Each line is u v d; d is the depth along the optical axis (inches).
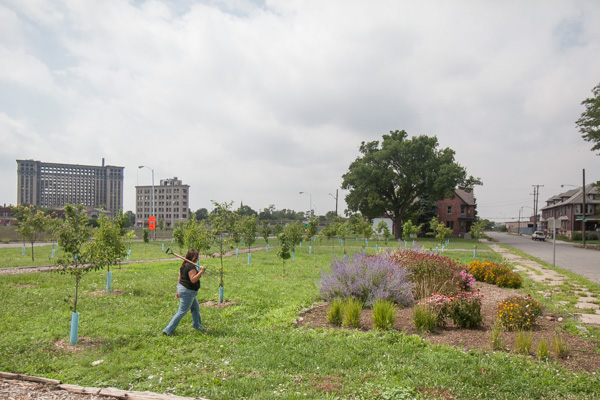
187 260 261.6
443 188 2005.4
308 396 161.9
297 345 228.4
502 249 1390.3
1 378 181.2
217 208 437.7
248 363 199.5
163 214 5300.2
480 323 287.3
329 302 359.9
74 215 273.3
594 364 205.9
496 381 177.5
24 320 284.7
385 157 2123.5
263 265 716.0
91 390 165.8
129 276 543.2
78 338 245.1
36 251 1047.6
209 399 159.3
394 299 356.2
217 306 353.7
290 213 4261.8
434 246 1462.8
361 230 1419.8
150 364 200.2
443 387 171.0
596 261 933.2
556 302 396.2
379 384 173.9
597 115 1402.6
